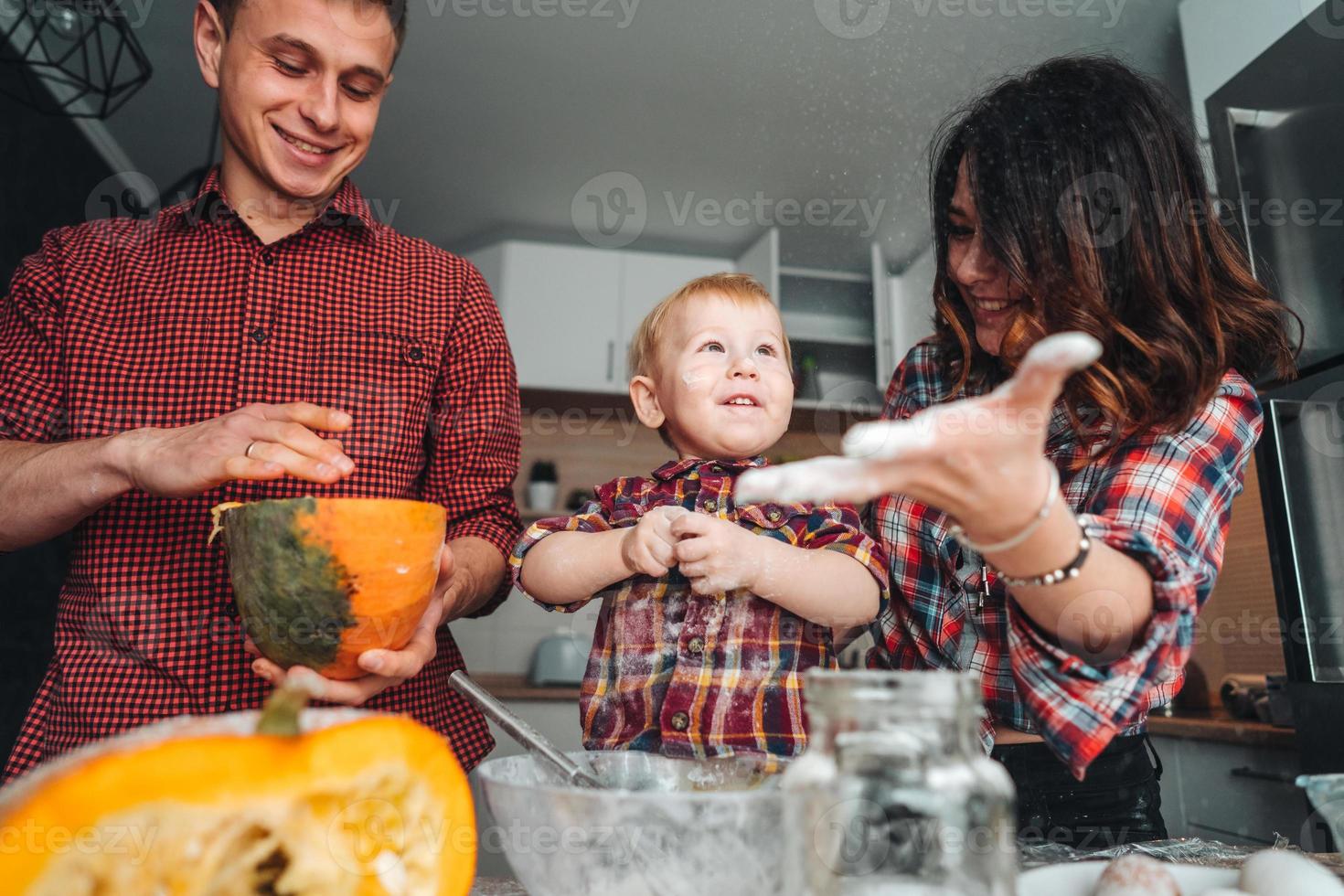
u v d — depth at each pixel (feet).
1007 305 2.93
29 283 3.28
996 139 2.75
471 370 3.65
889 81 8.31
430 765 1.36
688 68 8.39
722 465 3.36
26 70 7.77
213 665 3.08
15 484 2.58
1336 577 5.77
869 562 3.05
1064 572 1.75
